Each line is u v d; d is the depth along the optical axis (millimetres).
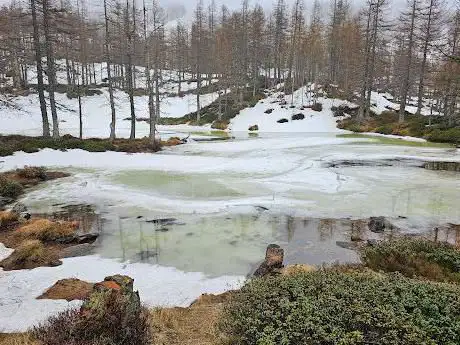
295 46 63562
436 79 37156
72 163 24219
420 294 4488
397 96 62344
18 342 5223
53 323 4957
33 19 26812
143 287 8375
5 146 25703
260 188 17484
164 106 61656
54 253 10406
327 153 27375
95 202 15586
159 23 44062
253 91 62625
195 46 69062
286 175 20188
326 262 9617
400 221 13039
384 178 19406
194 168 22547
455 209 14336
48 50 27562
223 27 71500
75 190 17594
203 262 9844
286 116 51750
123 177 20266
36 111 48781
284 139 36781
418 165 22891
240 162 24109
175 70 81188
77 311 5055
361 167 22266
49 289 7957
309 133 43594
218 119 52938
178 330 5867
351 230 12188
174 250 10656
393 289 4582
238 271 9312
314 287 4648
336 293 4457
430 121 38000
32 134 36406
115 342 4539
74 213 14195
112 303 4801
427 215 13648
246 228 12422
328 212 14016
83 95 57688
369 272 6199
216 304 7102
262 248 10797
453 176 19891
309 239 11438
